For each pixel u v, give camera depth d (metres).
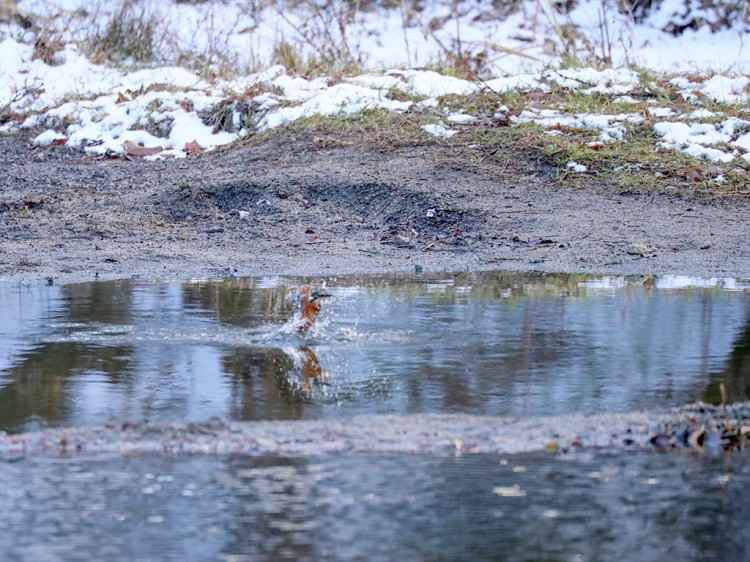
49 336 17.33
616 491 11.23
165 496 10.98
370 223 28.25
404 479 11.38
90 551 9.91
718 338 17.17
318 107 36.31
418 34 49.56
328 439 12.50
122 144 35.97
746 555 10.01
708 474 11.70
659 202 29.20
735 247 25.52
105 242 26.28
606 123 33.91
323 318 18.59
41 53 44.31
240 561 9.76
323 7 50.12
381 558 9.84
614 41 49.12
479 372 15.23
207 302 20.00
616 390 14.46
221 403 13.94
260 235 27.14
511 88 37.34
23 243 26.09
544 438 12.55
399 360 15.95
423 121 34.66
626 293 20.91
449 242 26.61
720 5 51.78
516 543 10.16
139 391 14.45
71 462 11.85
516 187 30.31
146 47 45.50
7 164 34.97
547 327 17.95
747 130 33.19
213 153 34.88
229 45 46.12
